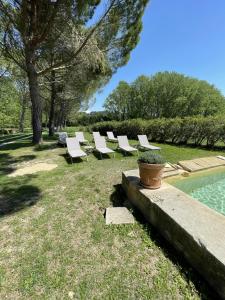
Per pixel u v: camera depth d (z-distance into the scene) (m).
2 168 6.02
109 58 11.21
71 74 12.39
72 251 2.36
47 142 11.75
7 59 9.65
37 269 2.09
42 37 7.93
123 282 1.92
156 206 2.71
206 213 2.48
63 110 26.03
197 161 6.03
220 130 8.98
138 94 35.50
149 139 13.11
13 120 24.14
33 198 3.84
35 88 9.88
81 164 6.48
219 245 1.88
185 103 31.52
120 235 2.65
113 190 4.23
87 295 1.79
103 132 19.31
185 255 2.16
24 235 2.67
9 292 1.83
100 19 7.43
